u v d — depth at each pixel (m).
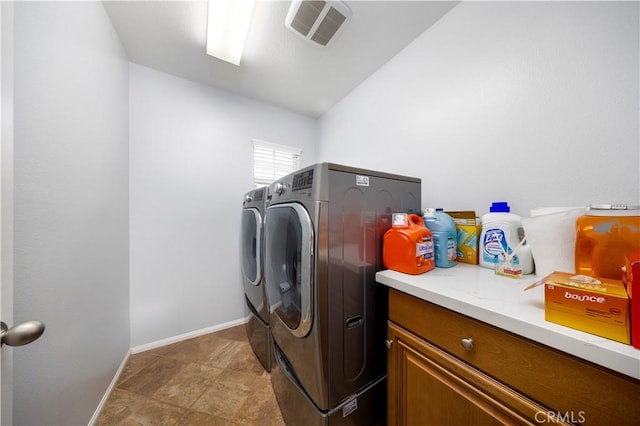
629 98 0.78
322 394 0.86
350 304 0.94
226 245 2.20
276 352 1.28
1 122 0.51
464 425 0.63
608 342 0.41
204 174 2.09
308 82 2.08
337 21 1.40
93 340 1.17
